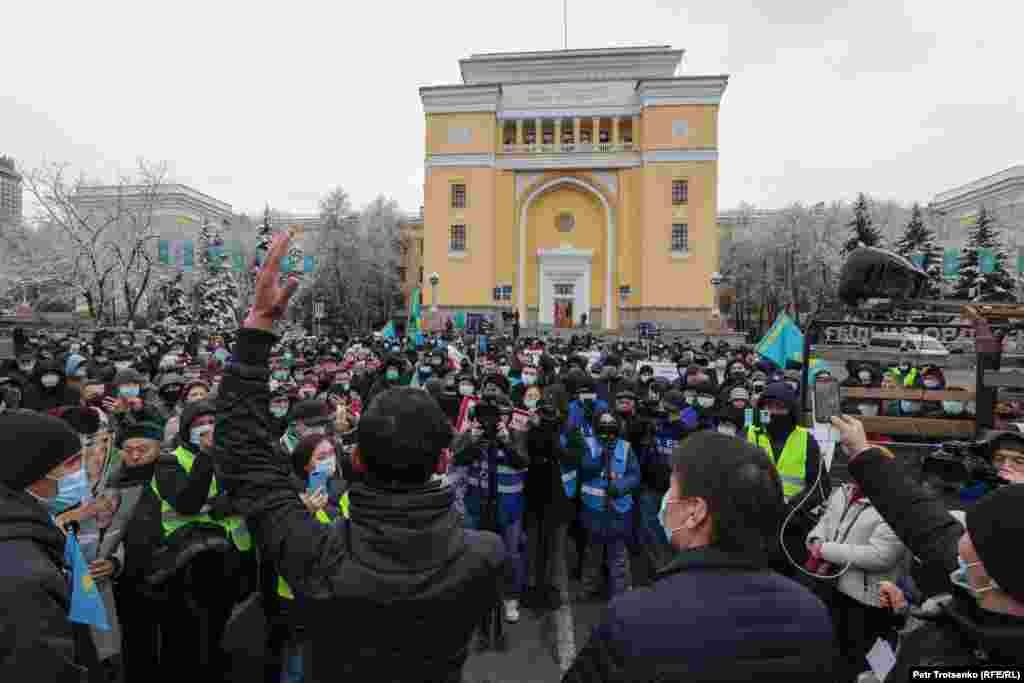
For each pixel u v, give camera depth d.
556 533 5.48
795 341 10.51
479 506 5.00
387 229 59.56
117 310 42.50
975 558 1.33
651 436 5.73
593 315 46.34
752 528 1.36
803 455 4.16
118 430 5.13
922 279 4.18
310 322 50.28
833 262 47.69
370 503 1.43
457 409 7.02
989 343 3.63
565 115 45.19
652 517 5.61
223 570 3.46
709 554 1.36
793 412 4.33
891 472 2.09
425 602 1.36
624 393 6.07
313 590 1.38
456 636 1.43
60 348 12.34
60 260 33.12
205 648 3.39
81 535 3.32
